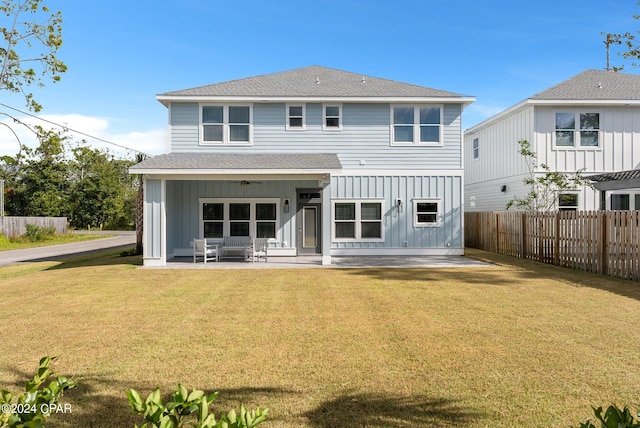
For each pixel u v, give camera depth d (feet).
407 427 11.64
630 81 65.31
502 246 58.65
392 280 35.88
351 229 56.70
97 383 14.53
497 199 71.41
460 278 36.76
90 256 63.05
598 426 11.45
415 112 56.65
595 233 39.52
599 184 48.32
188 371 15.62
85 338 19.71
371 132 56.54
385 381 14.67
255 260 51.39
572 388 13.92
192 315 24.02
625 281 34.68
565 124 59.93
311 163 48.70
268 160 50.52
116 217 173.47
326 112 56.49
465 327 21.24
